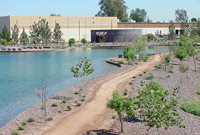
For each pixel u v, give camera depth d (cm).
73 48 9619
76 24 12456
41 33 10550
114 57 6862
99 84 3625
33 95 3231
